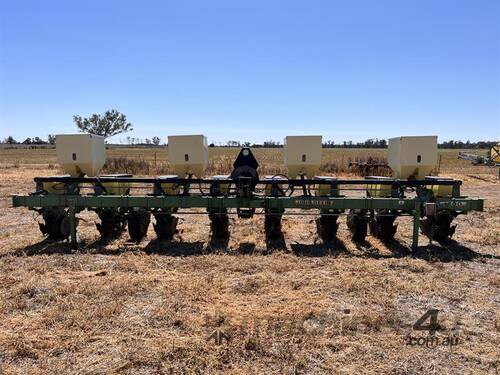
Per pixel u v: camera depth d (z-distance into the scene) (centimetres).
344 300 545
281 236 878
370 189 915
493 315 502
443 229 851
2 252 760
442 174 2694
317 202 783
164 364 387
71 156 830
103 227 866
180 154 833
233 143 12362
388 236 859
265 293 566
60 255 742
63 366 385
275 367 386
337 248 802
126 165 2561
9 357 402
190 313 498
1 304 517
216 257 730
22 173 2630
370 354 410
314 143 832
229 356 401
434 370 384
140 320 480
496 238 886
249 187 784
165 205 789
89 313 491
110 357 401
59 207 844
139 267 671
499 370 384
